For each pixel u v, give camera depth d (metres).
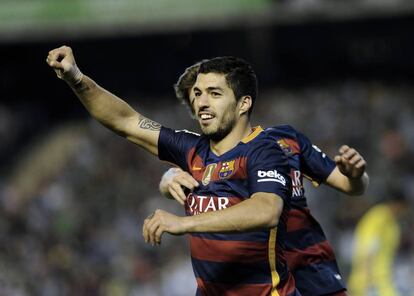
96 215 64.62
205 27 73.50
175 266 49.00
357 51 83.69
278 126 17.83
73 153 76.94
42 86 88.19
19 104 87.00
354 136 68.19
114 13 69.06
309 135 69.94
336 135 68.44
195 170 15.39
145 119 16.69
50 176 74.12
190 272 47.94
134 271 52.59
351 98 75.75
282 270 14.96
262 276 14.74
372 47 83.38
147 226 13.20
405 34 81.38
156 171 69.31
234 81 14.92
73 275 52.94
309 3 70.75
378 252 26.83
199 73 15.12
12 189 71.31
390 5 70.00
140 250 56.09
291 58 84.00
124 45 85.44
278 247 14.86
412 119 68.69
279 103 77.44
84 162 73.44
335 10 70.88
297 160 17.47
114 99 16.55
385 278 26.61
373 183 56.12
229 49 84.19
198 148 15.66
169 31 74.25
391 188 27.98
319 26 81.38
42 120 85.06
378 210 27.61
